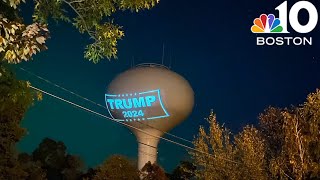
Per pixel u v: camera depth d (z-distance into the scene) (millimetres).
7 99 12820
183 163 48688
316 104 30500
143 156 60281
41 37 10820
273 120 41312
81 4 14172
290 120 30859
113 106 58781
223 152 37812
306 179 30234
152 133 58750
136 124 58625
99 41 14258
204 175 38312
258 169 35094
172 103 56812
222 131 38469
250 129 37188
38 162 34594
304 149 30203
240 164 36781
